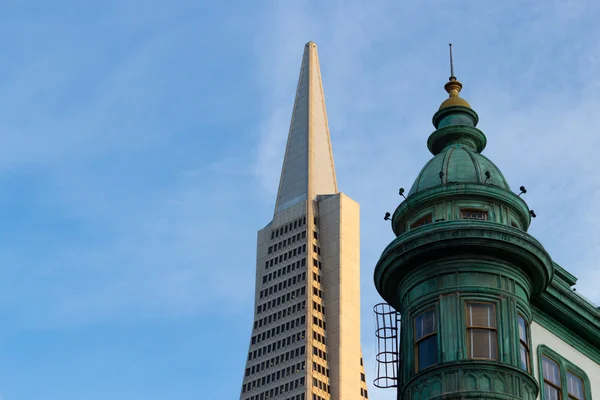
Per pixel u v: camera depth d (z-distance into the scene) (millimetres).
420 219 38812
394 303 40031
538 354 38844
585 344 42000
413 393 35375
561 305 40562
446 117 42625
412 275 37500
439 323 35656
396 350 39344
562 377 39625
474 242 36125
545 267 37500
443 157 40281
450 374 34375
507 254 36594
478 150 42312
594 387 41250
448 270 36438
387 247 38062
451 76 44281
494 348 35062
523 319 36906
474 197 38062
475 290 35906
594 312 41906
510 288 36469
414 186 40188
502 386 34062
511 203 38406
